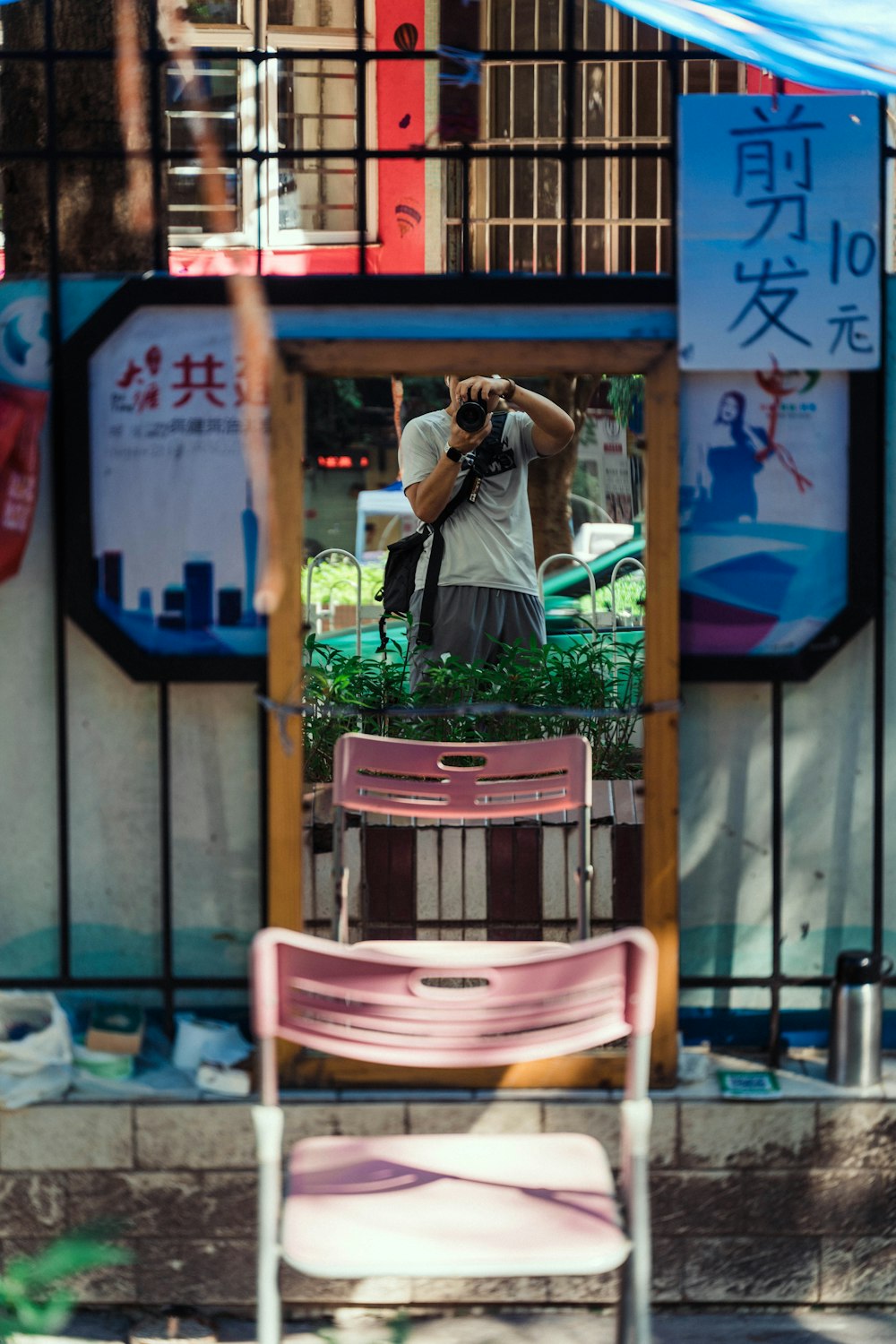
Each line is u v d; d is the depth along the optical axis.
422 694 5.17
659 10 3.92
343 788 4.09
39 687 4.22
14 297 4.12
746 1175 4.02
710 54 4.11
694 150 4.00
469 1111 4.02
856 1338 3.92
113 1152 3.98
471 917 4.36
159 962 4.28
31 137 4.59
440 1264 2.79
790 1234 4.04
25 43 4.61
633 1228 2.92
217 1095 4.01
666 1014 4.06
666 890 4.06
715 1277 4.05
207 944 4.26
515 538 5.91
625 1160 3.00
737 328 4.03
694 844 4.28
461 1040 2.81
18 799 4.24
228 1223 4.01
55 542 4.17
